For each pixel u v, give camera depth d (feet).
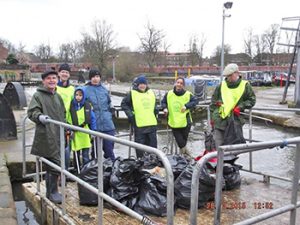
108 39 206.49
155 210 14.16
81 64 221.66
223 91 18.71
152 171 15.74
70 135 19.72
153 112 22.24
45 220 17.20
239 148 9.52
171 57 266.36
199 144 36.40
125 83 166.30
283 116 50.44
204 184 14.97
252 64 257.14
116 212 15.02
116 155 32.04
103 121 21.09
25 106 57.67
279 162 28.89
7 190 19.04
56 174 16.49
